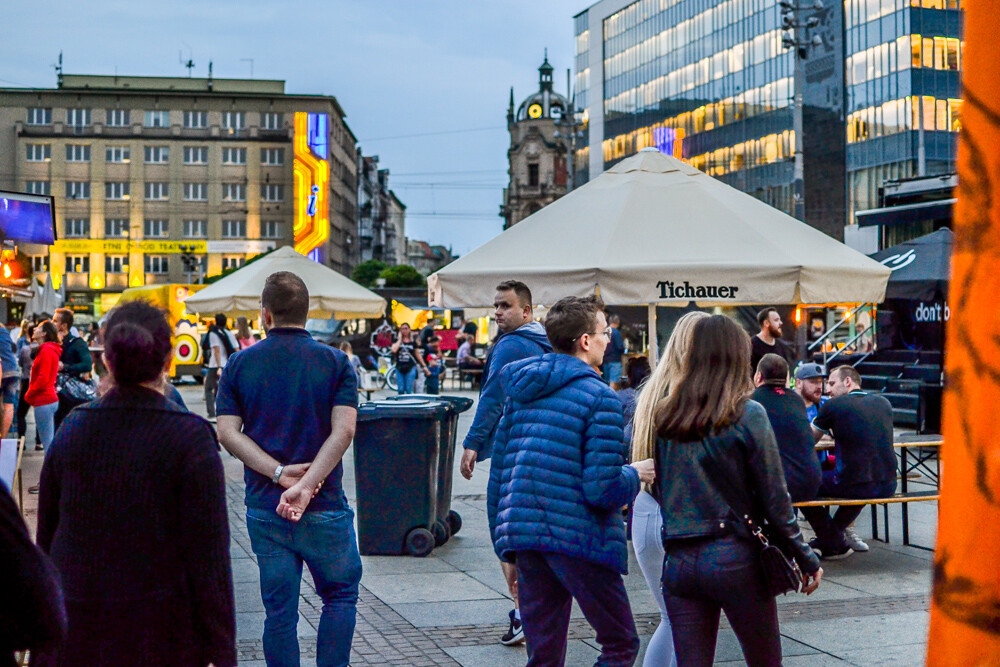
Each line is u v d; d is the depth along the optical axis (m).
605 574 3.87
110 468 2.92
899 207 20.41
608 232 7.93
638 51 85.81
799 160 28.30
